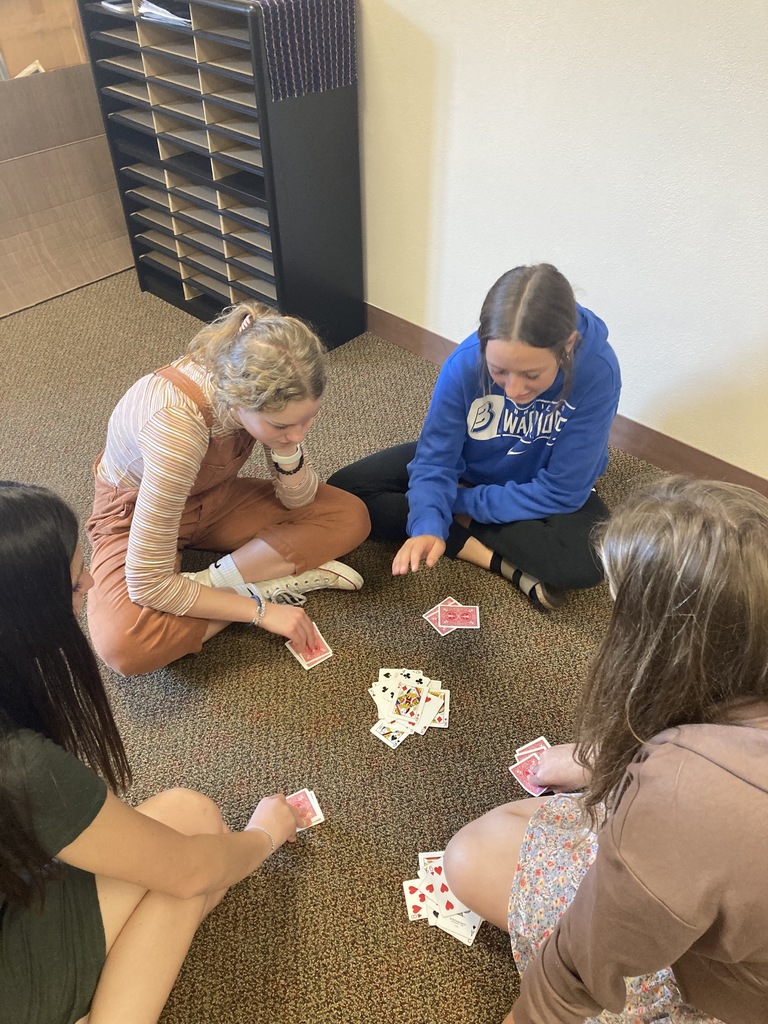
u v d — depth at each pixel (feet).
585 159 6.22
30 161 8.98
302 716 5.31
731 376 6.34
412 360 8.65
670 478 2.52
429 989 4.06
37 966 3.04
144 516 4.79
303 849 4.62
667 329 6.54
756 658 2.23
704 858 2.11
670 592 2.25
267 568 5.74
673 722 2.44
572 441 5.62
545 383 4.88
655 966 2.40
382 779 4.96
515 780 4.95
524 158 6.59
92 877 3.34
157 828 3.11
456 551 6.32
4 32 8.30
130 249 10.30
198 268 8.85
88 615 5.43
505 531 6.00
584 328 5.24
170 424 4.63
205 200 8.18
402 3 6.60
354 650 5.73
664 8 5.22
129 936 3.37
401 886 4.46
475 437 5.95
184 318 9.44
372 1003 4.01
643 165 5.92
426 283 8.14
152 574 4.96
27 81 8.51
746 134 5.30
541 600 5.90
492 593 6.17
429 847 4.62
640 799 2.25
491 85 6.44
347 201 8.00
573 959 2.59
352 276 8.59
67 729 3.00
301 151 7.29
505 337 4.60
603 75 5.76
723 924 2.19
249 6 6.30
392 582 6.26
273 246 7.67
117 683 5.53
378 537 6.61
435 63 6.69
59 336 9.10
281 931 4.28
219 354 4.55
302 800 4.83
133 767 5.04
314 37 6.75
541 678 5.54
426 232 7.77
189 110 7.70
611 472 7.25
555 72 6.00
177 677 5.56
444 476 5.97
